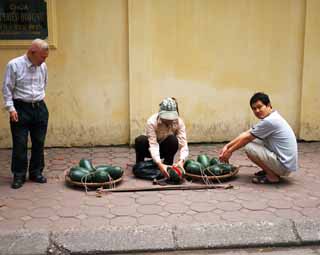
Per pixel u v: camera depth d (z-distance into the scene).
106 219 4.34
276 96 7.10
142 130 6.91
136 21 6.62
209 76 6.95
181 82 6.92
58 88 6.77
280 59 7.00
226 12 6.80
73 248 3.82
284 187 5.21
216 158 5.97
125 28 6.70
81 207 4.63
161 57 6.82
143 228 4.08
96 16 6.63
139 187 5.13
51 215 4.44
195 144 7.14
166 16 6.71
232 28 6.85
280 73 7.04
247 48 6.93
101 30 6.68
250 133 5.18
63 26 6.61
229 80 6.98
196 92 6.97
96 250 3.81
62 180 5.47
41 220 4.32
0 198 4.88
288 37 6.95
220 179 5.34
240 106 7.07
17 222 4.28
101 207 4.63
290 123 7.20
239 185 5.27
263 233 4.04
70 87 6.79
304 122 7.17
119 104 6.91
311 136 7.23
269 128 5.10
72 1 6.57
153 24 6.71
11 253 3.76
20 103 5.08
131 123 6.88
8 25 6.47
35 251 3.79
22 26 6.49
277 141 5.16
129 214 4.46
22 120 5.11
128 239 3.94
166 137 5.40
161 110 5.28
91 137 6.98
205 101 7.02
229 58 6.93
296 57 7.02
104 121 6.94
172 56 6.83
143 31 6.65
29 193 5.03
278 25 6.91
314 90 7.09
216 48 6.88
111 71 6.80
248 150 5.27
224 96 7.02
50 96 6.79
